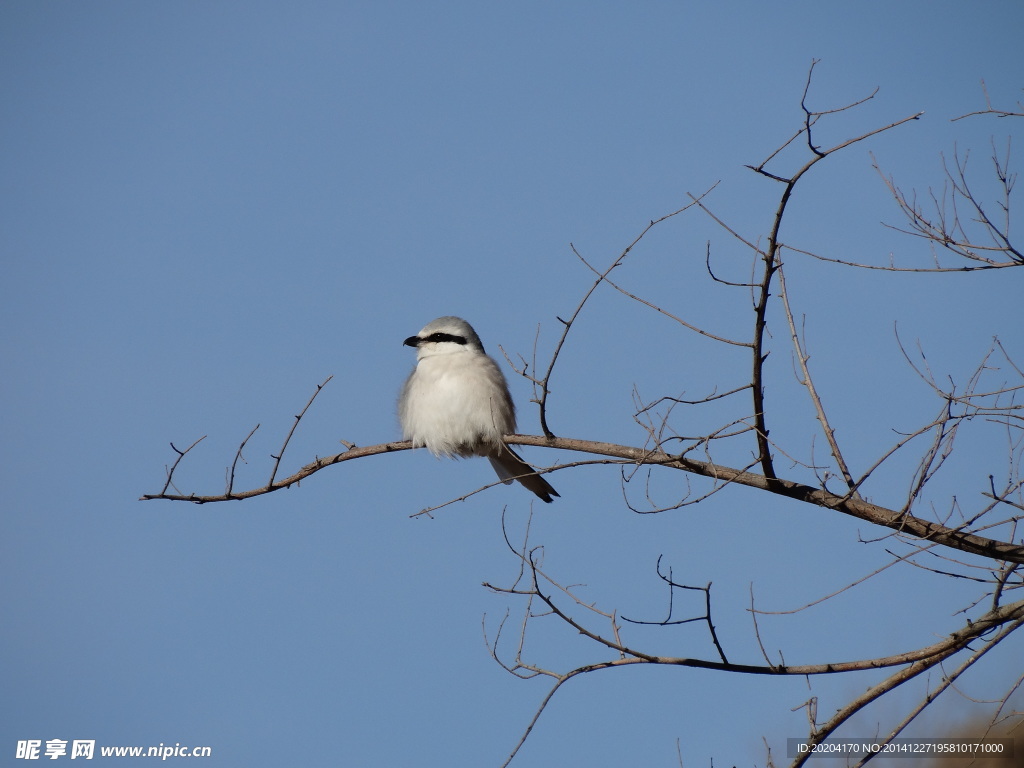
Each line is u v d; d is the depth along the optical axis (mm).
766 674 9633
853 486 9820
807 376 10141
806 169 8906
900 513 9617
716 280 9570
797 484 10445
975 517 8945
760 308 9555
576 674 9586
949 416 9039
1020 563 8656
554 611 9609
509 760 9422
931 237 10336
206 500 12984
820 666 9523
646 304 10016
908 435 9227
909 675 9477
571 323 11117
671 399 10125
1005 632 9055
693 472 10875
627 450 11719
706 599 9430
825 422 10055
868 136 8758
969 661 9312
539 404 11711
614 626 9898
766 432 10055
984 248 10070
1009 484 8891
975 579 8836
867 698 9562
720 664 9562
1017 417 8852
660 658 9562
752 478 10594
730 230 9445
